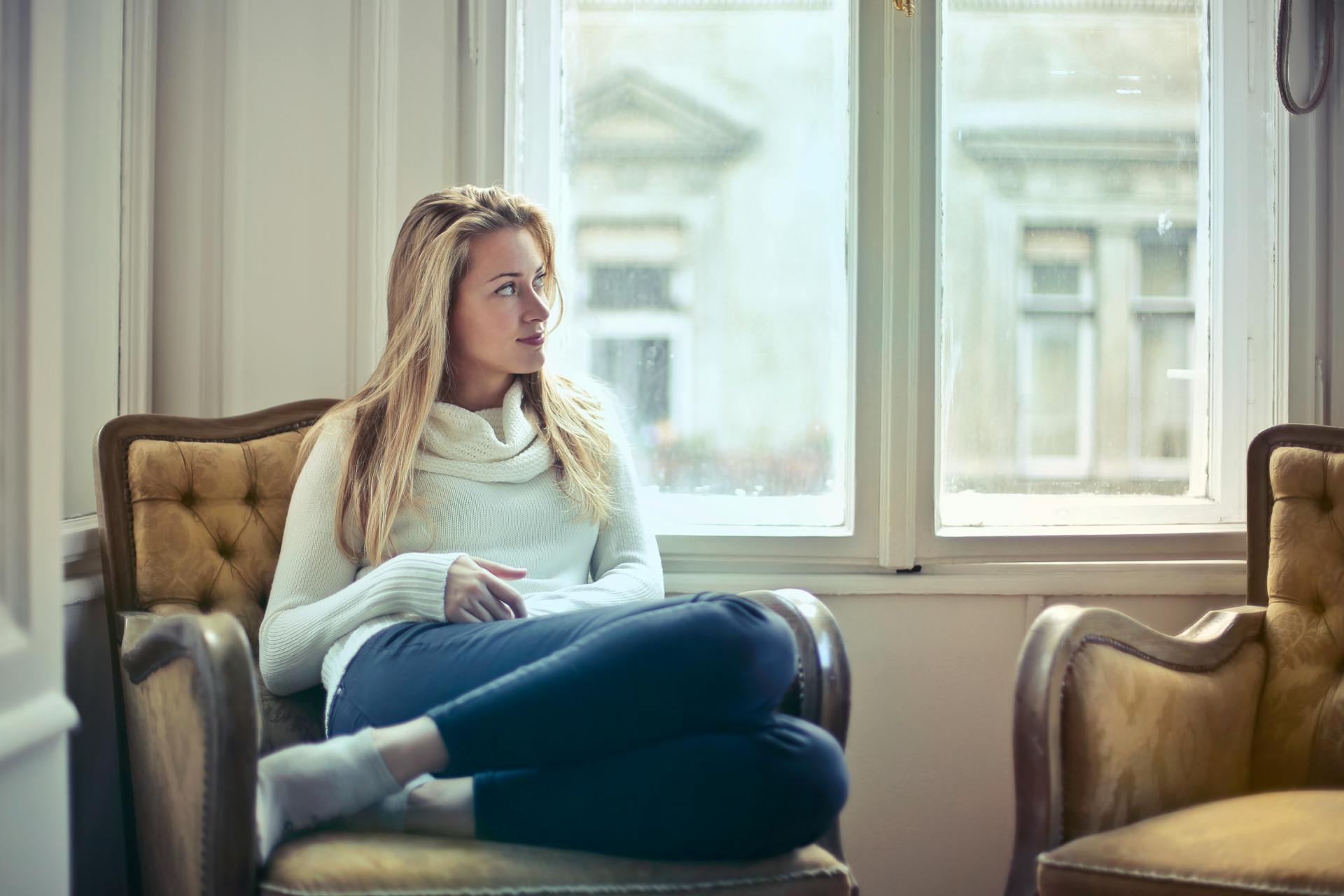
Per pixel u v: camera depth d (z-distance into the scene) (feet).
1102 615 4.32
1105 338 6.49
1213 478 6.50
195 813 3.49
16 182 3.17
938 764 6.15
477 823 3.70
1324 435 5.25
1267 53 6.44
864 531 6.18
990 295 6.46
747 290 6.50
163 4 6.16
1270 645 5.05
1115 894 3.70
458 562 4.46
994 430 6.47
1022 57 6.45
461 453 4.99
